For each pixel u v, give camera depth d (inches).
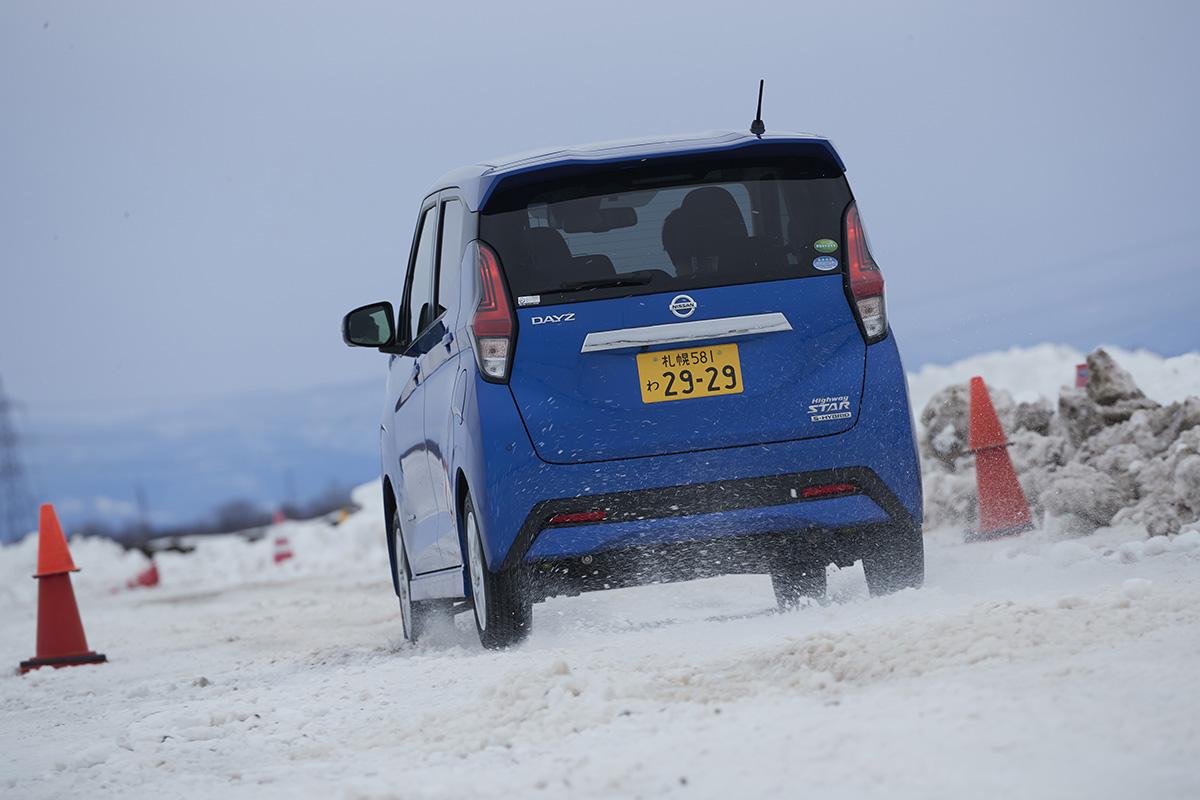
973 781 502.0
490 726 737.6
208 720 916.0
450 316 1105.4
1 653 2014.0
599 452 1011.9
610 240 1040.8
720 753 590.2
